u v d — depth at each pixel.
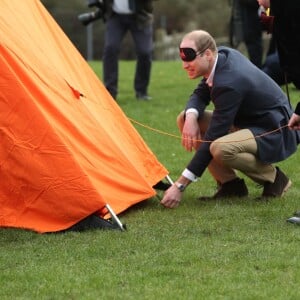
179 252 21.48
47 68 25.45
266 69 36.22
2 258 21.34
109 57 44.72
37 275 20.05
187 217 24.91
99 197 23.36
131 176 25.62
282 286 19.25
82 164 24.42
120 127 27.97
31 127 23.48
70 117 24.88
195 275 19.97
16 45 24.81
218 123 24.84
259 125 25.70
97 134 25.50
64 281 19.66
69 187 23.39
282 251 21.50
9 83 23.55
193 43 24.61
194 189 28.69
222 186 27.06
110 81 44.97
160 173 28.08
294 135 26.27
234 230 23.42
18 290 19.28
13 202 23.70
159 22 139.25
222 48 25.55
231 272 20.12
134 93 49.94
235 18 46.78
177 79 56.38
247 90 25.05
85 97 26.62
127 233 23.22
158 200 26.78
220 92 24.73
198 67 24.75
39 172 23.42
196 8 140.25
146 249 21.84
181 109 44.25
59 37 27.97
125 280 19.72
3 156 23.52
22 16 26.36
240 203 26.33
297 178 30.22
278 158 25.80
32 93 24.25
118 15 44.50
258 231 23.28
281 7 22.36
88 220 23.56
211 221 24.39
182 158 34.16
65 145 23.50
